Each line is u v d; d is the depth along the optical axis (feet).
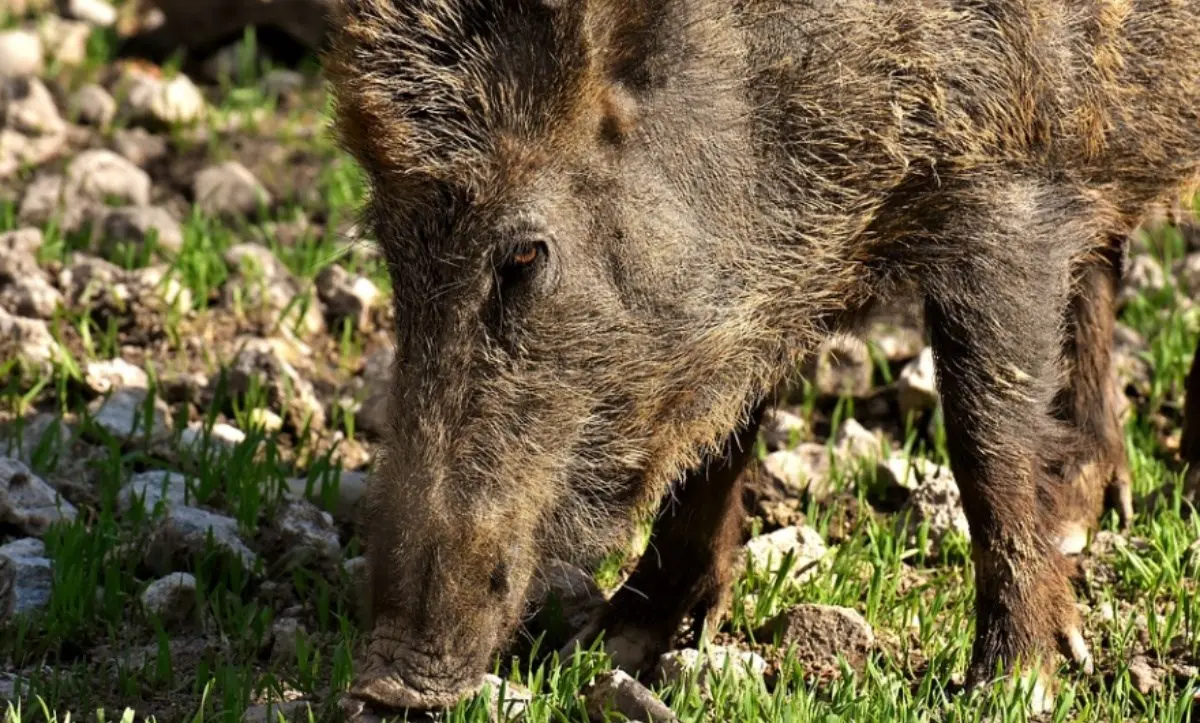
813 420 58.29
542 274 36.11
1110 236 46.37
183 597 44.11
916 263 41.11
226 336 61.11
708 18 37.68
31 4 94.32
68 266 63.67
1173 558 46.65
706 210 38.06
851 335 44.32
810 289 40.50
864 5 38.81
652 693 38.63
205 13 88.22
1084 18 40.81
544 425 36.78
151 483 50.14
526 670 42.52
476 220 35.70
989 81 39.65
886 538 47.88
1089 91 41.16
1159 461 54.39
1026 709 39.29
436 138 35.17
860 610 45.52
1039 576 41.45
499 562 36.37
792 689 41.11
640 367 37.83
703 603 44.24
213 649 42.39
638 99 37.17
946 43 39.29
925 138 39.65
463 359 35.96
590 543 38.24
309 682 40.14
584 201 36.55
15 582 44.45
